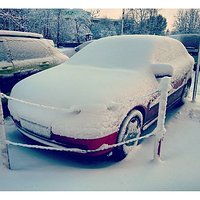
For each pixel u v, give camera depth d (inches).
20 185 89.9
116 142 103.2
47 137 101.3
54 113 101.2
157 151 103.8
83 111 96.3
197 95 233.6
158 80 129.7
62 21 820.6
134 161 108.4
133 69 129.9
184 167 102.0
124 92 106.4
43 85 117.5
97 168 103.3
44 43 199.0
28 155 112.8
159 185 90.2
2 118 95.7
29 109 108.3
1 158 109.0
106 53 148.2
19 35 184.5
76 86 110.3
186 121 163.6
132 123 111.0
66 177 95.6
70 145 96.7
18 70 167.8
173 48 169.6
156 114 134.4
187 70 177.2
